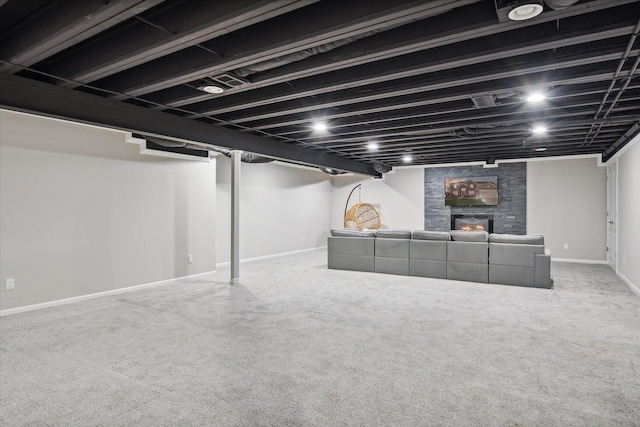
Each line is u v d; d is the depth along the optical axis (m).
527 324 3.65
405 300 4.56
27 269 4.18
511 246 5.37
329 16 2.18
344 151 7.34
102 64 2.66
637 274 4.95
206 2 2.10
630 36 2.42
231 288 5.29
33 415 2.10
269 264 7.53
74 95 3.26
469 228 9.09
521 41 2.43
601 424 1.99
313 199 10.19
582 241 7.96
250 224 8.10
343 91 3.63
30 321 3.79
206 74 2.83
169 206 5.75
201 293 5.00
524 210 8.48
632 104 3.95
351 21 2.10
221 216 7.38
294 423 2.01
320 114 4.30
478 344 3.13
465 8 2.19
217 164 7.30
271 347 3.08
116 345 3.14
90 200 4.76
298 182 9.59
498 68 2.91
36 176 4.25
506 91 3.39
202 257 6.28
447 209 9.35
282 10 1.94
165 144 4.71
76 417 2.08
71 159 4.57
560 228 8.16
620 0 1.85
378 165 9.27
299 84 3.37
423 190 9.65
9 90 2.86
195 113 4.02
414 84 3.27
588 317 3.86
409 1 1.92
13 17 2.33
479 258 5.58
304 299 4.64
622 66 2.83
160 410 2.15
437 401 2.24
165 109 3.95
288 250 9.24
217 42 2.63
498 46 2.50
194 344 3.15
